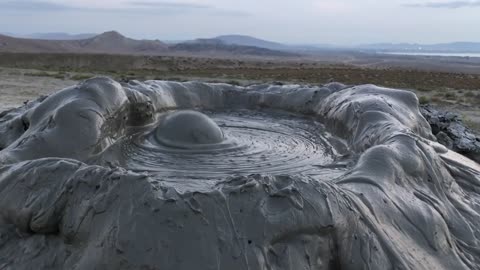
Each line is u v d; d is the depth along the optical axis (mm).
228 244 2514
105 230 2623
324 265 2785
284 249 2629
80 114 4105
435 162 3959
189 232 2525
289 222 2662
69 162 3174
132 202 2660
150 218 2568
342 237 2867
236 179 2865
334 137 5293
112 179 2834
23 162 3344
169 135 4734
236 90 6879
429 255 3156
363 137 4578
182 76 26469
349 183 3324
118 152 4391
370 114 4781
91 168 3000
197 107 6555
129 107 5023
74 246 2820
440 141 6828
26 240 3059
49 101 4438
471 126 11617
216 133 4820
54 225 2967
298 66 57781
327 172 4125
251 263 2479
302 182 2895
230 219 2609
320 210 2781
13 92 14531
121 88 4816
